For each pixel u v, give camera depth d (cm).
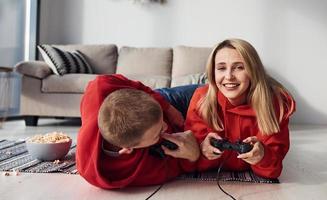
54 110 269
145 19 354
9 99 289
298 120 338
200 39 347
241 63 106
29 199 94
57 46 335
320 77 333
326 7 329
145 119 80
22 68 264
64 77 267
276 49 337
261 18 337
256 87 108
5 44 318
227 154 117
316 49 332
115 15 359
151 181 105
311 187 108
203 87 128
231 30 342
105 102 85
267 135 109
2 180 112
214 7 343
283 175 125
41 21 358
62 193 99
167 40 352
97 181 98
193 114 120
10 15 324
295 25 333
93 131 96
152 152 103
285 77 337
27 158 143
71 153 154
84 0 363
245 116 114
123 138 80
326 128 294
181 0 348
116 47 344
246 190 103
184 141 103
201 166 117
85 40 365
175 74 319
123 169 99
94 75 272
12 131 239
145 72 325
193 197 96
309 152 177
